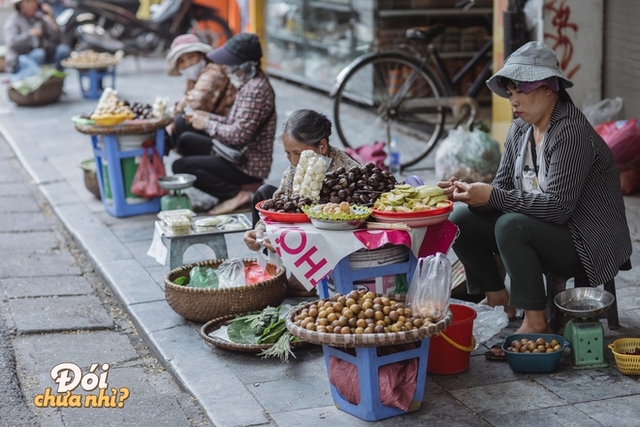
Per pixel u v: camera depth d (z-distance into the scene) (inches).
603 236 162.7
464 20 400.5
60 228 286.0
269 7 525.7
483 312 173.2
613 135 256.8
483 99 397.7
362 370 141.4
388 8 394.9
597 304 161.2
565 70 280.5
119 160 274.4
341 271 157.2
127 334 199.8
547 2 273.1
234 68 259.9
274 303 188.2
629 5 271.0
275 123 268.4
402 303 151.3
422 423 142.9
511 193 162.9
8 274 240.2
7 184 343.9
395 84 349.1
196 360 172.7
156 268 231.5
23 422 157.4
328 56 454.3
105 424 154.7
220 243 215.0
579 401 148.0
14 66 528.7
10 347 190.9
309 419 146.0
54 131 424.2
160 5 634.2
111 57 523.2
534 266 164.4
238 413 149.6
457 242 179.2
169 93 507.8
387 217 154.4
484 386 155.3
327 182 165.3
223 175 269.6
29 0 539.2
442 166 292.2
